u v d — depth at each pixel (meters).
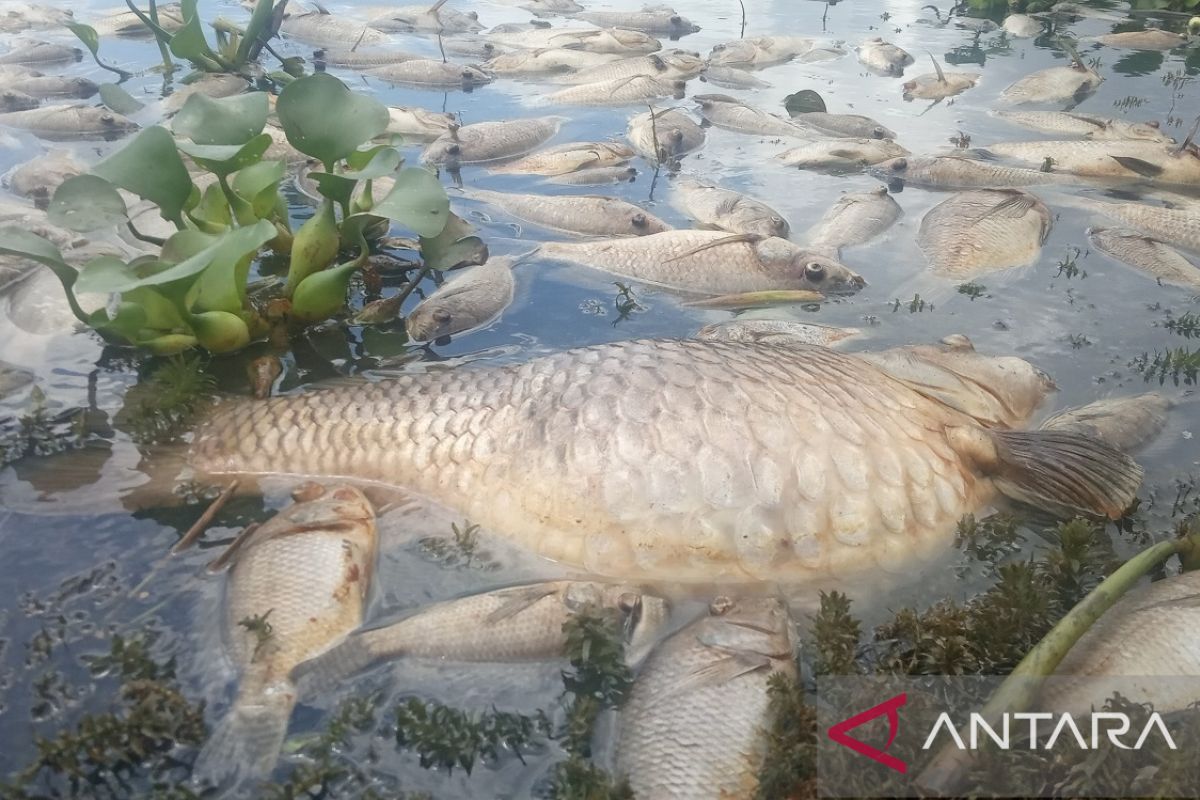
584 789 0.37
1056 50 1.61
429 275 0.79
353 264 0.69
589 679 0.43
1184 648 0.41
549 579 0.48
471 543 0.49
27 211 0.83
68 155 0.98
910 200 0.99
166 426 0.56
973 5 1.92
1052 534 0.51
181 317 0.63
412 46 1.62
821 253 0.81
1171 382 0.64
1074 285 0.79
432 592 0.47
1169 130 1.19
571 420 0.49
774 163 1.09
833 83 1.44
